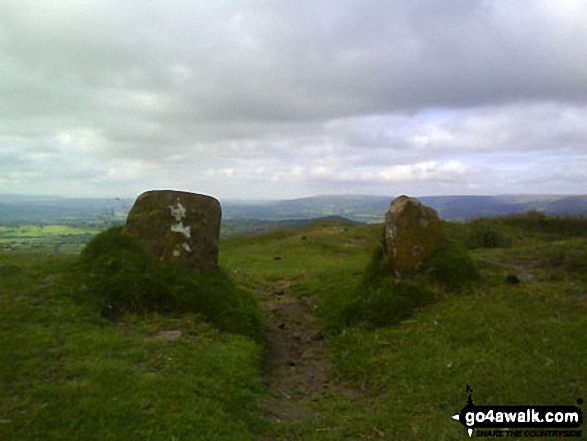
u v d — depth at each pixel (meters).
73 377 6.07
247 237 25.75
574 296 9.43
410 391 6.88
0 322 7.38
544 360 6.98
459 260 10.68
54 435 4.88
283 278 14.71
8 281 8.91
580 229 22.70
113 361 6.60
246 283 13.80
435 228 11.01
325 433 5.77
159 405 5.61
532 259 12.37
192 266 10.01
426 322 9.16
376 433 5.76
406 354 8.10
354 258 18.47
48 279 9.18
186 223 10.12
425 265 10.67
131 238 10.02
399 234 10.80
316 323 10.64
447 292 10.22
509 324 8.34
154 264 9.63
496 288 10.09
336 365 8.45
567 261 11.48
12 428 4.91
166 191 10.37
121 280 9.11
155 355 7.02
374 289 10.54
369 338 9.11
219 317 9.10
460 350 7.74
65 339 7.14
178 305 9.06
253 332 9.20
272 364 8.51
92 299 8.55
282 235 25.56
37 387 5.72
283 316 11.12
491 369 6.92
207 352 7.40
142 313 8.79
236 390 6.45
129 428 5.12
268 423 5.92
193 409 5.65
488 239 18.14
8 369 6.10
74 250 11.95
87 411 5.31
